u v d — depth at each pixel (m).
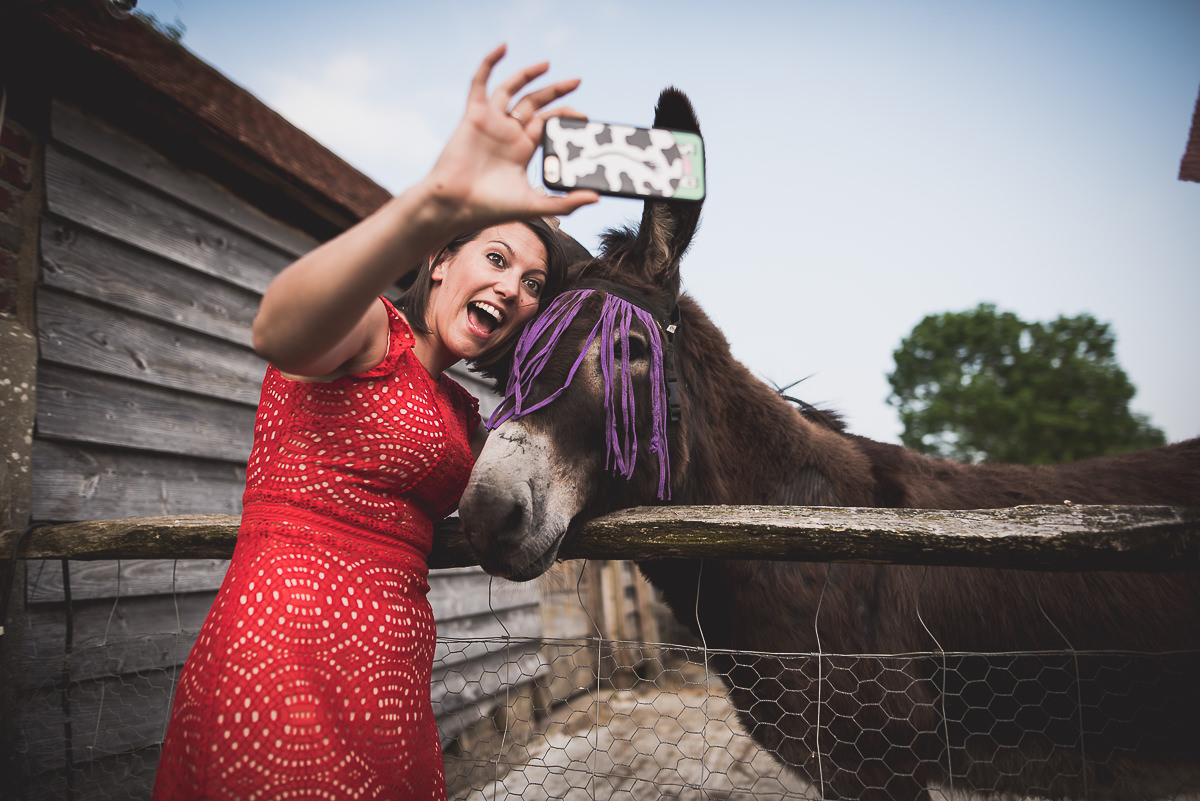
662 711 4.44
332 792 0.86
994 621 1.59
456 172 0.71
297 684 0.87
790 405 1.94
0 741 1.74
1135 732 1.58
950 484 1.79
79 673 2.11
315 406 0.97
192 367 2.74
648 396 1.45
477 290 1.18
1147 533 0.97
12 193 2.21
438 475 1.08
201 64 2.61
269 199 3.20
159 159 2.70
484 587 4.17
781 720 1.54
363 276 0.73
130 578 2.31
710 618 1.69
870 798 1.47
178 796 0.86
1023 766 1.62
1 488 1.87
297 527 0.95
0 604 1.68
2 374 1.93
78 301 2.35
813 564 1.60
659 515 1.22
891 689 1.49
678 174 0.84
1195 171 1.82
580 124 0.81
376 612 0.97
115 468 2.40
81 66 2.24
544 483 1.24
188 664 0.92
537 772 3.25
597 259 1.58
